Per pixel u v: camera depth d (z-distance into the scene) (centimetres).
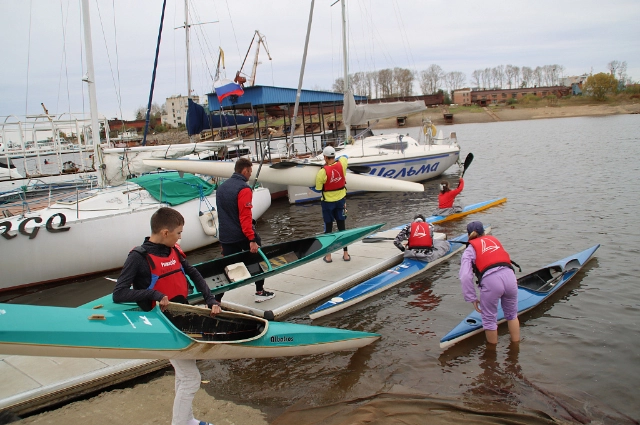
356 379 474
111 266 896
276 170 992
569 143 2964
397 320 613
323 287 707
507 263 520
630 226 970
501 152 2731
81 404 436
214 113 1617
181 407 343
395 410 410
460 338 542
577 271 729
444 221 1131
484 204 1266
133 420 408
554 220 1066
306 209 1444
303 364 511
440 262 830
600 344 523
